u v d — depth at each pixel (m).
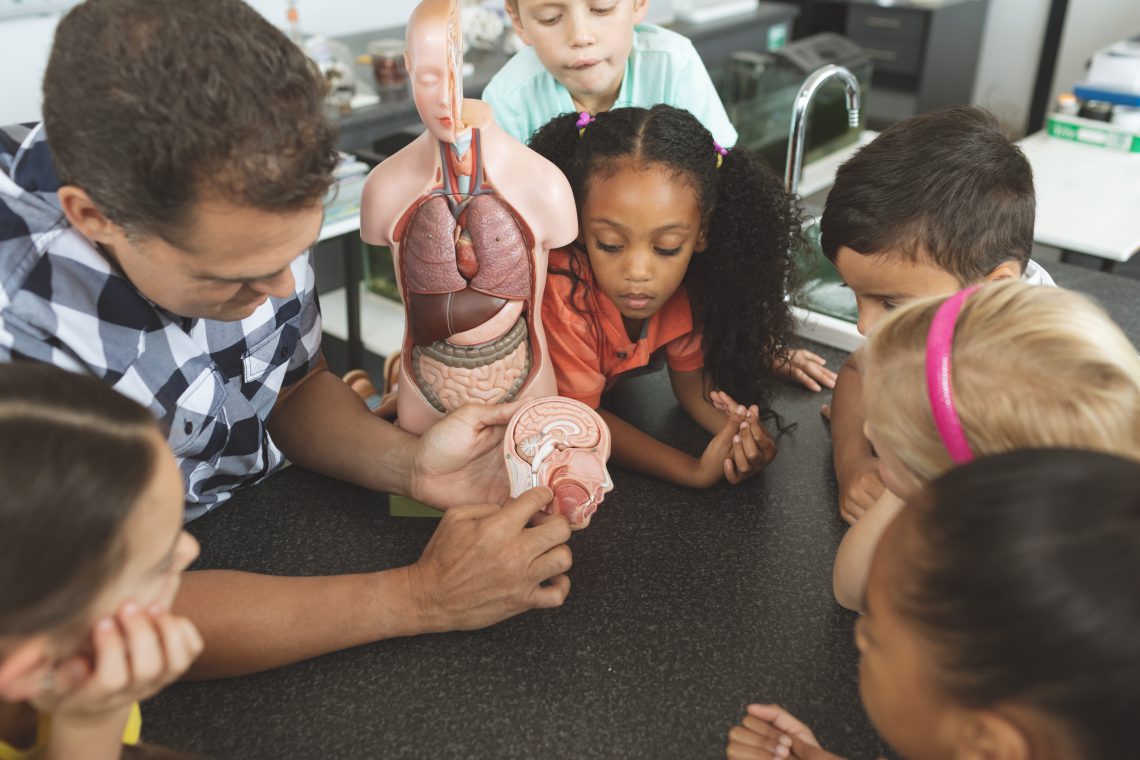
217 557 0.81
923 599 0.42
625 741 0.63
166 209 0.58
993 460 0.43
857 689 0.67
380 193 0.75
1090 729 0.37
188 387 0.82
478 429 0.82
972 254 0.84
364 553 0.82
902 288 0.89
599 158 0.84
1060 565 0.37
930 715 0.44
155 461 0.45
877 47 4.02
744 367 1.01
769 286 0.97
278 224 0.61
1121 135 2.25
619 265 0.86
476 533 0.72
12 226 0.72
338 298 2.75
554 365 0.94
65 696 0.46
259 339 0.89
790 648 0.71
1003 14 4.22
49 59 0.59
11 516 0.39
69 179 0.61
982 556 0.39
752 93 2.51
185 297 0.69
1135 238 1.82
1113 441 0.52
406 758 0.62
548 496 0.75
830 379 1.08
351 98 2.38
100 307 0.75
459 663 0.70
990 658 0.39
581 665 0.70
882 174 0.85
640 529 0.84
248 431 0.90
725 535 0.83
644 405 1.05
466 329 0.78
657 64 1.43
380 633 0.71
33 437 0.40
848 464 0.88
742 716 0.65
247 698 0.67
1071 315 0.55
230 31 0.56
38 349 0.74
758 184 0.94
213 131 0.55
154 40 0.55
